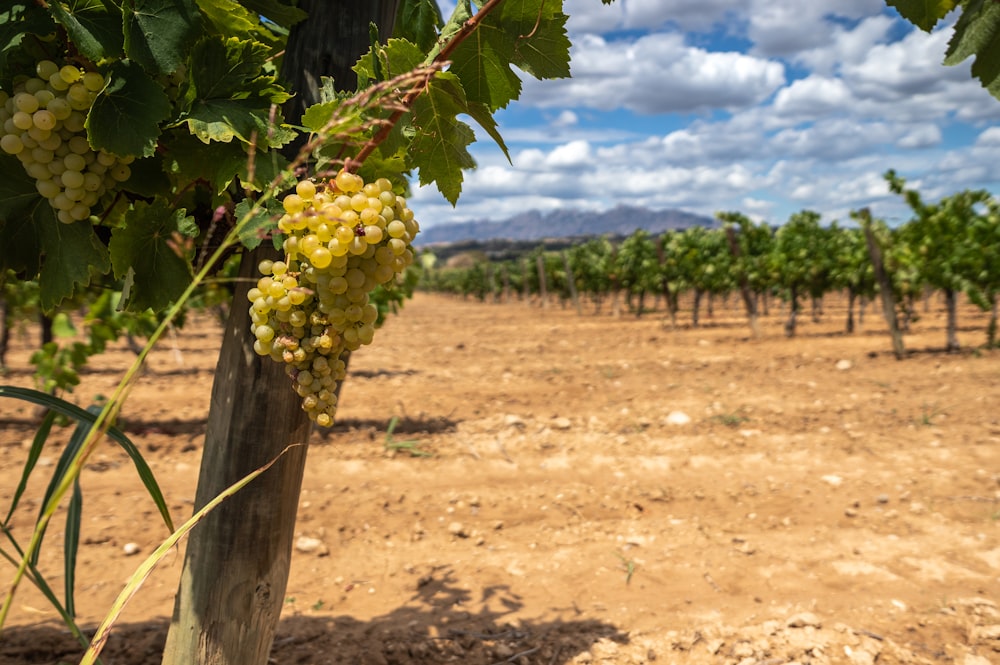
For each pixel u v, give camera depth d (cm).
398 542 448
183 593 182
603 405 827
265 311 129
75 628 145
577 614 347
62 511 475
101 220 157
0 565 393
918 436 651
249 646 182
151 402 817
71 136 139
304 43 168
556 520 484
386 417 761
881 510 485
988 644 308
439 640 316
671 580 388
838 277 1625
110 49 132
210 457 179
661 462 602
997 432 648
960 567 398
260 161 141
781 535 450
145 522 459
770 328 1795
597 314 2638
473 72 156
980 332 1516
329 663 290
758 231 1906
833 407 772
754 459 605
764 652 300
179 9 137
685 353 1296
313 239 120
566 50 154
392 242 126
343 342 131
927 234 1257
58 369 583
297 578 395
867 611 344
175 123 140
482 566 411
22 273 155
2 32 130
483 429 713
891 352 1191
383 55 142
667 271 1884
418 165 159
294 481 183
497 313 3120
